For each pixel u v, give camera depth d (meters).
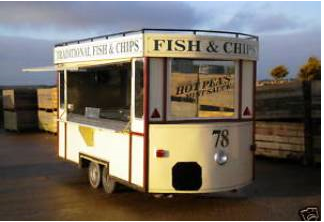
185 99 7.02
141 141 7.01
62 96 9.64
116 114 8.02
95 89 9.05
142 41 6.81
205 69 7.13
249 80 7.49
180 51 6.84
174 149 6.97
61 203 7.62
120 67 8.12
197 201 7.68
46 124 18.75
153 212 7.07
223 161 7.18
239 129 7.38
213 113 7.20
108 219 6.73
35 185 8.97
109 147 7.86
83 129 8.73
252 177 7.70
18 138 17.19
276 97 11.51
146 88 6.85
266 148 11.79
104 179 8.24
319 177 9.70
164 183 6.98
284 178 9.59
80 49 8.66
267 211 7.14
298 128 11.10
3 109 21.97
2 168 10.83
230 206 7.42
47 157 12.47
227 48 7.09
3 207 7.40
